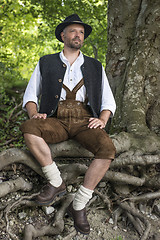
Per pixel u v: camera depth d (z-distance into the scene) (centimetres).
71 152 282
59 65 271
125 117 357
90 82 270
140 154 302
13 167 280
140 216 270
